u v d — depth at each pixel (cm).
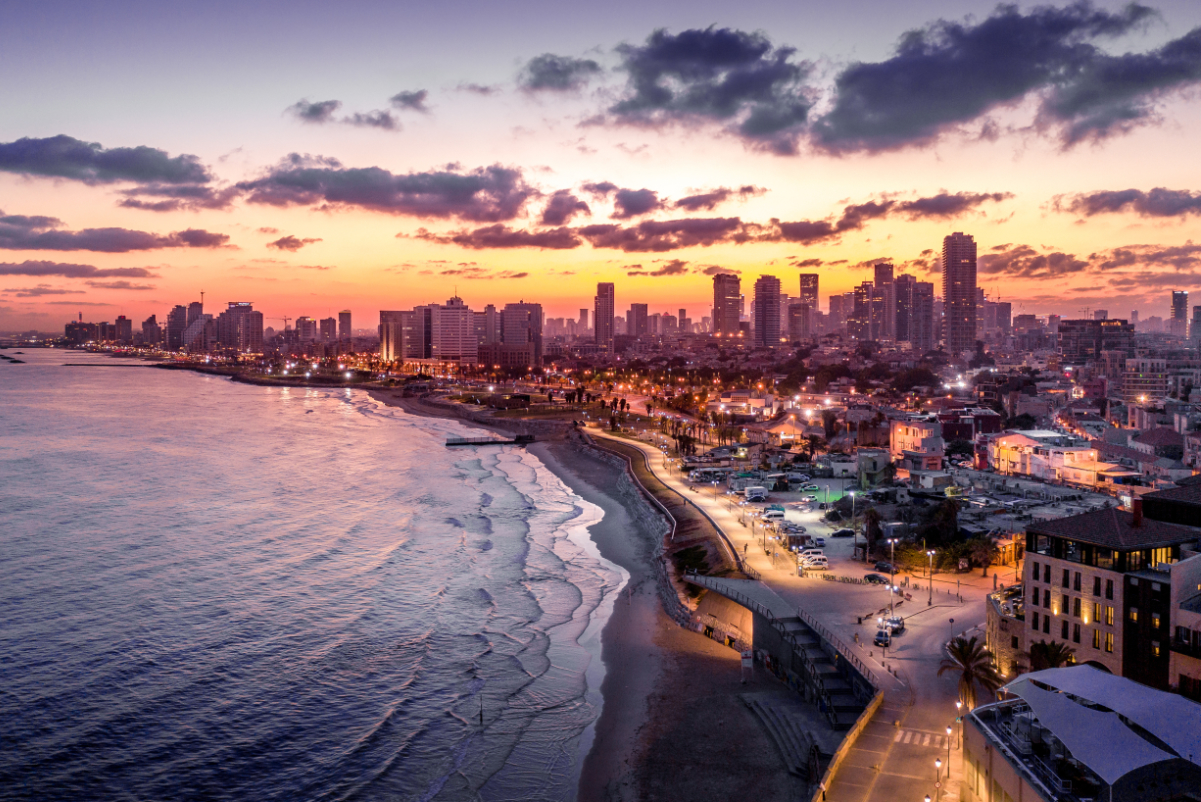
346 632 10181
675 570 12256
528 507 18238
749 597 9462
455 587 12044
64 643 9725
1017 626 7725
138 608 11012
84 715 7919
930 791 5506
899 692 7112
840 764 5906
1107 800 4166
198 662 9212
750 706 7925
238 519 16762
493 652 9525
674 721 7706
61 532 15488
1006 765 4659
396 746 7369
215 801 6519
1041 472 18400
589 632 10188
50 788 6675
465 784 6738
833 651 7981
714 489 18388
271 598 11512
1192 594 6638
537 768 6975
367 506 18212
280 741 7462
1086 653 7050
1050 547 7419
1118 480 16338
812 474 19138
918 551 11319
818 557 11188
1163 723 4181
